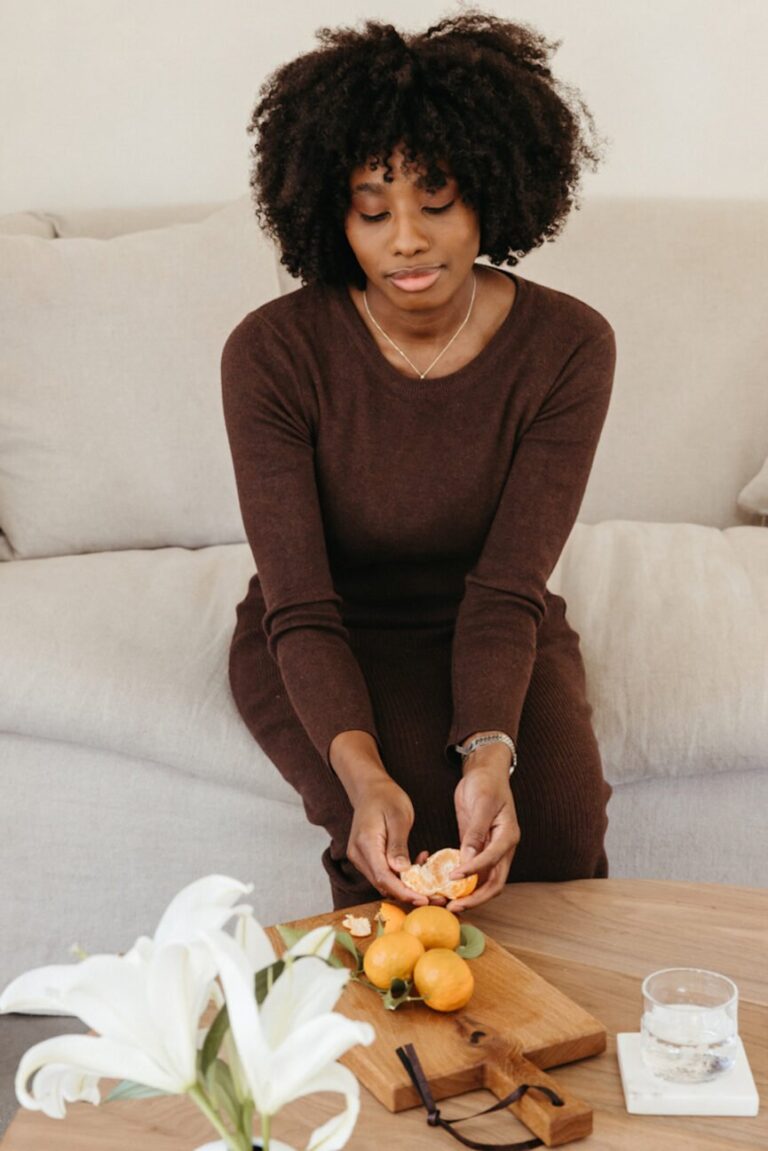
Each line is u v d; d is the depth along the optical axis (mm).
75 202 2766
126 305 2283
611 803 1913
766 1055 1026
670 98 2693
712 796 1909
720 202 2535
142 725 1839
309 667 1521
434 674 1673
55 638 1900
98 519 2260
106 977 615
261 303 2363
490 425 1627
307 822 1887
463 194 1513
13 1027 1896
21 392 2246
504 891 1306
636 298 2439
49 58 2713
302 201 1562
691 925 1227
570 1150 924
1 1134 1616
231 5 2676
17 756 1907
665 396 2424
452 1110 975
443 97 1489
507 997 1077
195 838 1900
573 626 1962
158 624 1965
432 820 1515
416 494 1638
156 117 2730
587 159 1720
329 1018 604
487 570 1606
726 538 2236
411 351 1643
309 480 1623
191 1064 624
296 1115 963
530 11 2662
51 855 1919
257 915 1908
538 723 1596
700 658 1892
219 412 2305
